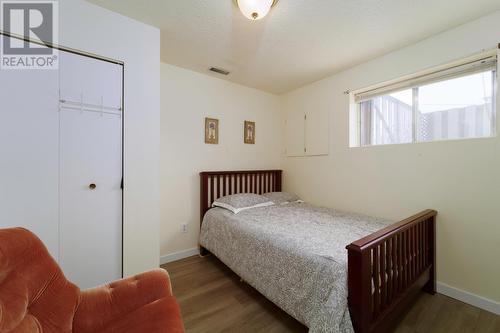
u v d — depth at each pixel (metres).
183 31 1.85
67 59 1.46
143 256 1.75
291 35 1.90
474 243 1.72
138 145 1.73
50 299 0.88
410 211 2.07
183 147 2.62
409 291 1.52
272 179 3.42
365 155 2.41
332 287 1.20
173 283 2.06
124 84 1.66
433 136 2.03
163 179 2.49
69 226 1.47
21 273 0.83
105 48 1.58
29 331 0.76
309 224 2.02
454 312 1.63
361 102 2.57
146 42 1.75
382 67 2.24
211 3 1.53
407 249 1.57
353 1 1.49
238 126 3.08
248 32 1.87
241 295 1.87
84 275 1.53
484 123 1.76
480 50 1.66
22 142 1.32
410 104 2.17
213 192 2.79
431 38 1.91
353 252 1.13
